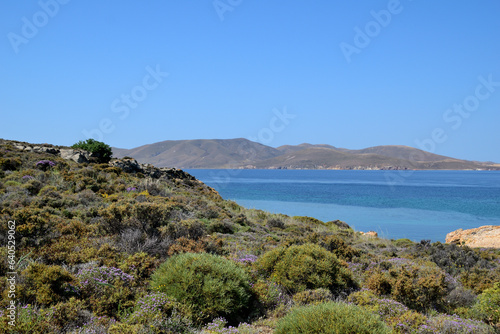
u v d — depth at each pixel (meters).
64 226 11.67
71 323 6.27
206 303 7.68
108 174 25.36
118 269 8.62
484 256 16.41
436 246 17.89
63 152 30.66
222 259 9.21
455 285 11.23
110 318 6.87
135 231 11.67
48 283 7.21
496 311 8.11
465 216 53.06
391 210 59.78
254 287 9.03
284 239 17.16
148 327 6.29
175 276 8.14
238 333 6.75
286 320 6.30
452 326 7.50
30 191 17.41
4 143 31.06
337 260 10.80
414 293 9.66
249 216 24.22
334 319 6.02
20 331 5.52
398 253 18.47
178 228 13.38
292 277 9.95
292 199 79.44
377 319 6.23
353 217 50.56
